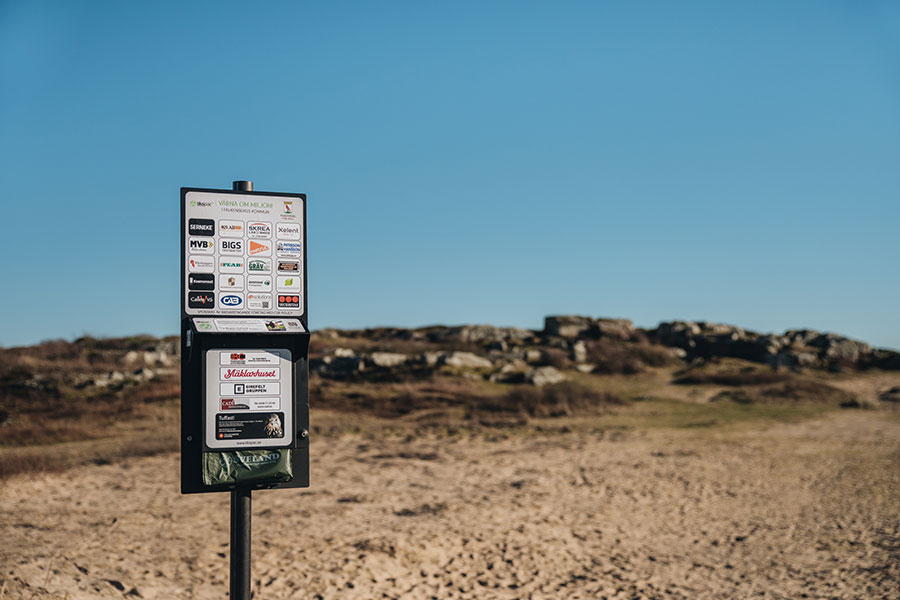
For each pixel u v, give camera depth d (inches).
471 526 459.8
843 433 929.5
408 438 858.8
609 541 445.4
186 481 146.8
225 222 151.7
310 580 339.9
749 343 1717.5
